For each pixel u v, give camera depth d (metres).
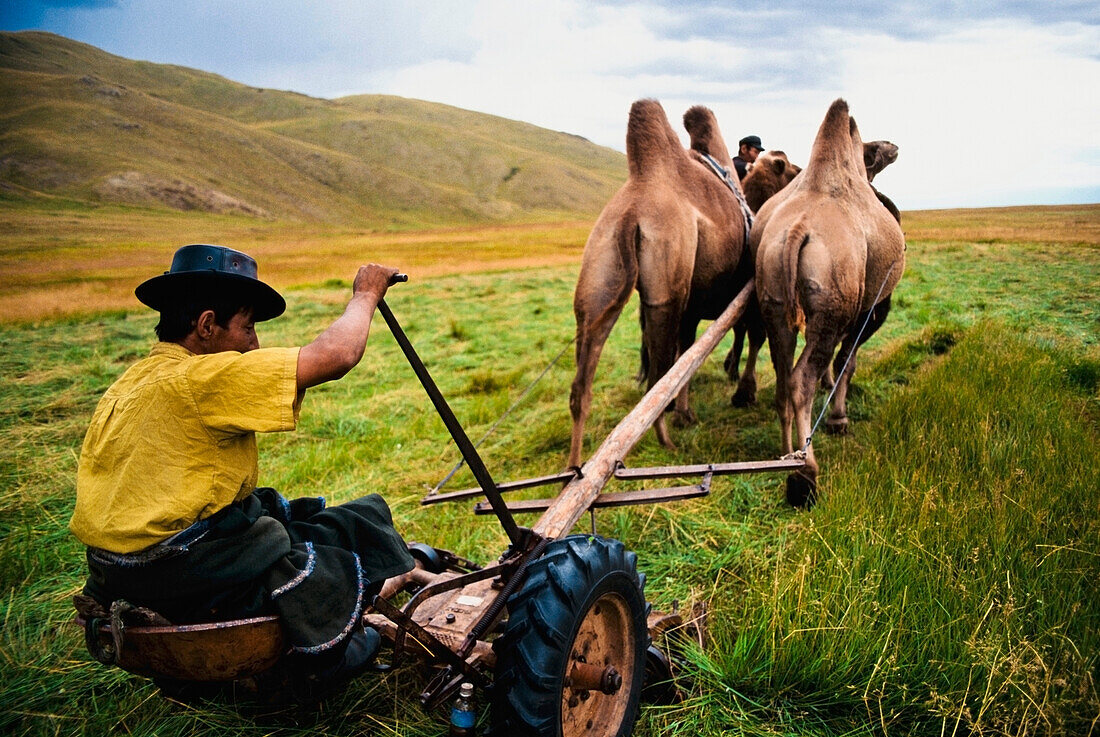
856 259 4.88
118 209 125.31
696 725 2.77
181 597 2.00
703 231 5.50
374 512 2.55
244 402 1.93
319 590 2.09
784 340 5.17
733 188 6.27
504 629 2.53
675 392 4.25
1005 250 22.19
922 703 2.76
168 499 1.92
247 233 107.75
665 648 3.17
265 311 2.31
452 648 2.44
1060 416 5.39
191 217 131.50
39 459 6.12
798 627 3.00
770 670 2.89
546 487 5.08
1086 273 15.56
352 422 7.08
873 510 4.02
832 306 4.79
